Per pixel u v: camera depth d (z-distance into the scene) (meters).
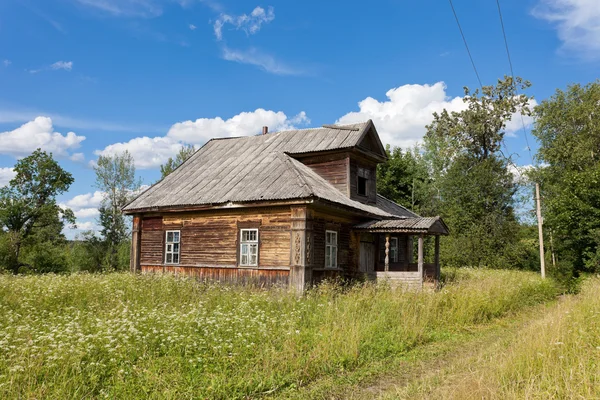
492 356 8.90
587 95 42.75
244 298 13.14
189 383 7.14
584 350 8.19
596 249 27.48
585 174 28.80
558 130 44.59
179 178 22.73
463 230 36.94
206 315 10.99
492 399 6.03
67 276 17.78
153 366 7.44
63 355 7.07
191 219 20.05
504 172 41.00
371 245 22.42
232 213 18.94
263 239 17.98
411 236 26.69
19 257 47.81
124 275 17.25
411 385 7.57
